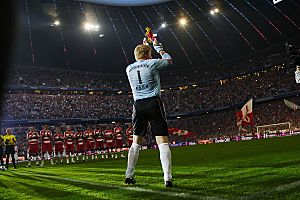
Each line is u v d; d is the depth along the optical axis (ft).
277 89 147.74
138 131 14.82
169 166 13.39
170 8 152.46
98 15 151.33
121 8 150.20
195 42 170.30
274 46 163.12
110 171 26.04
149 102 14.20
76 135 62.34
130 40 167.84
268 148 40.52
